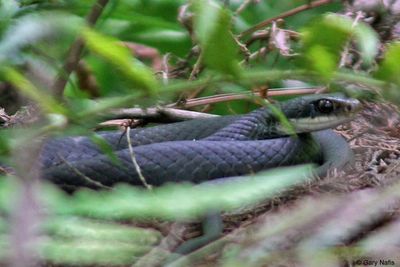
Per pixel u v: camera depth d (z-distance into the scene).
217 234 2.29
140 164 2.37
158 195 1.72
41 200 1.74
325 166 2.37
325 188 2.32
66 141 2.39
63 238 1.89
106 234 1.93
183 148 2.38
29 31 2.25
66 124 2.09
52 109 2.03
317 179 2.34
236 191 1.73
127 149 2.38
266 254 2.15
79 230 1.90
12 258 1.45
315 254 2.03
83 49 2.28
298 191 2.31
